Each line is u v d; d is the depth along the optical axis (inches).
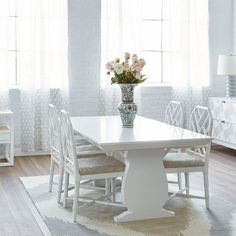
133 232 151.1
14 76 271.9
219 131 280.5
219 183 213.2
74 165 159.6
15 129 271.0
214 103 284.4
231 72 270.1
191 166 172.7
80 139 219.9
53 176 207.5
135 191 162.2
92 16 278.2
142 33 292.0
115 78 178.1
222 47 303.9
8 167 244.2
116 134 166.6
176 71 291.0
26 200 186.5
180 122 203.5
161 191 164.9
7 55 260.7
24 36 262.5
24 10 261.7
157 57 297.9
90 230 152.8
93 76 281.4
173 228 155.0
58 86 272.8
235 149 283.3
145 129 178.5
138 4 281.0
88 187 185.6
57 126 180.1
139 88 286.7
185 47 289.7
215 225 157.9
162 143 156.0
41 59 265.7
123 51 280.5
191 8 291.7
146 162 162.7
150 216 164.4
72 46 277.0
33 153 273.7
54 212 171.3
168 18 292.5
